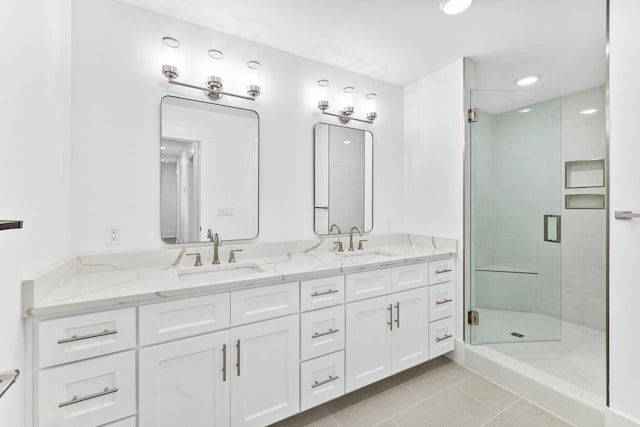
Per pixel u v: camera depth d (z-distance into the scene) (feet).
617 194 4.76
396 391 6.21
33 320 3.26
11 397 2.89
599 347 7.34
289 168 7.00
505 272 8.61
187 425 4.11
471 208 7.39
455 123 7.47
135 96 5.30
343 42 6.55
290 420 5.34
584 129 8.86
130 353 3.74
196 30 5.88
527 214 8.63
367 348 5.88
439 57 7.23
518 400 5.90
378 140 8.52
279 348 4.87
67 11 4.56
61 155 4.32
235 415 4.46
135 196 5.31
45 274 3.52
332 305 5.42
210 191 6.04
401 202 9.01
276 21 5.80
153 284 4.21
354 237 8.05
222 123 6.15
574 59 7.26
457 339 7.35
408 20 5.76
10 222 1.93
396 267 6.31
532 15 5.58
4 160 2.74
